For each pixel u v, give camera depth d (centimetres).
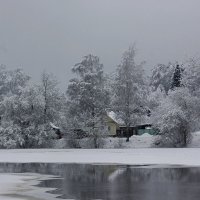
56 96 9256
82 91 8719
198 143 8394
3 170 4288
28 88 9238
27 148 8888
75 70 8988
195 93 9044
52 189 2936
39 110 9119
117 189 2888
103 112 8738
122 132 10150
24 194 2744
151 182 3219
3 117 9181
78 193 2742
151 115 8819
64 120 8925
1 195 2717
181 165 4500
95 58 8962
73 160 5438
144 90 8869
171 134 8325
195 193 2686
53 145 8969
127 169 4206
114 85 8756
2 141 8875
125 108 8638
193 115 8444
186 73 9444
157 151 6681
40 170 4253
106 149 7794
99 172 3972
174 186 2992
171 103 8544
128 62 8762
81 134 8712
